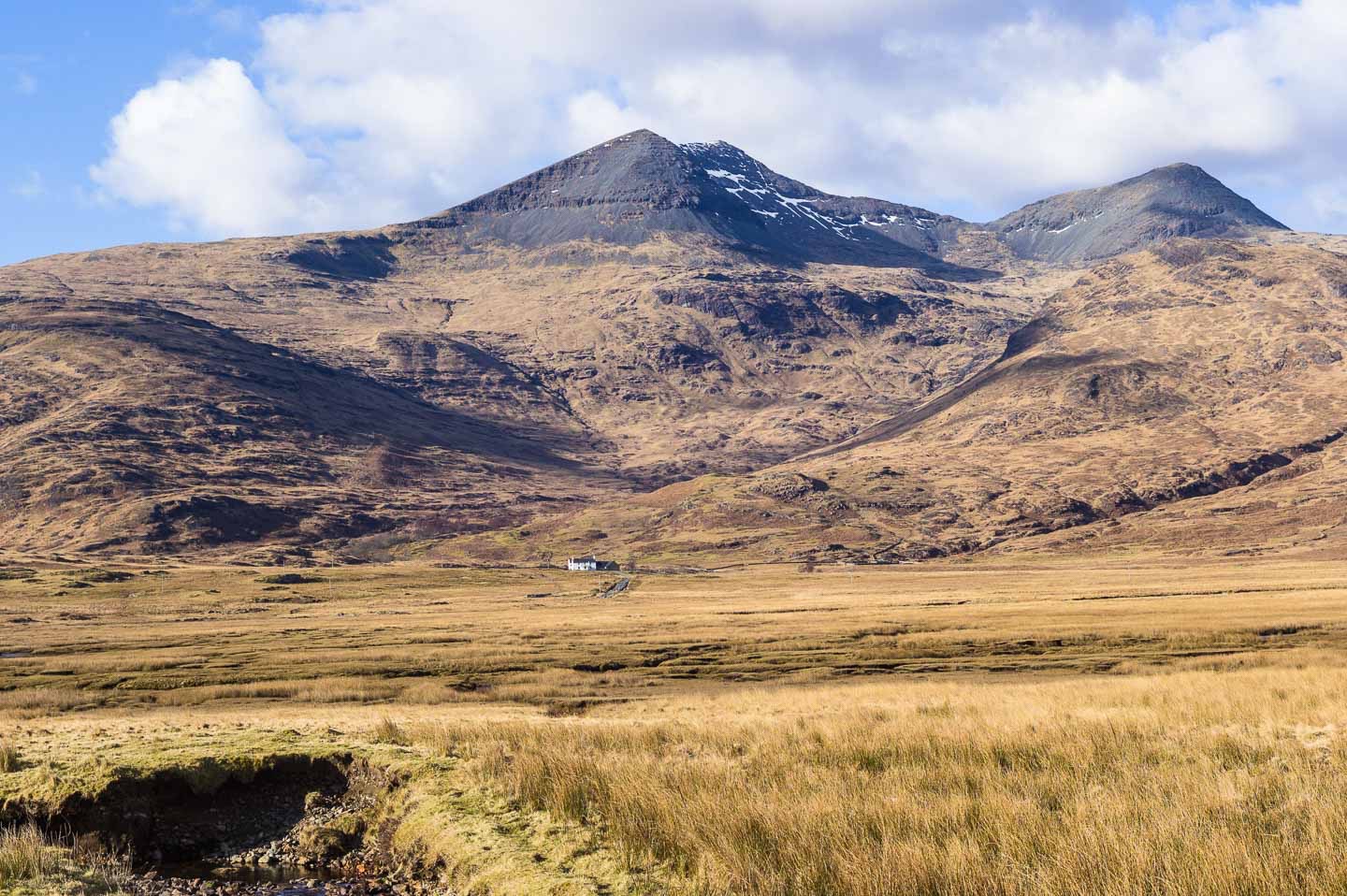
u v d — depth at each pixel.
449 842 18.38
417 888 17.98
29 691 64.56
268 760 23.05
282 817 21.94
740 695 49.34
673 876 15.68
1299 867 13.93
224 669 76.50
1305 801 17.25
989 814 17.06
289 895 18.36
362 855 20.09
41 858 17.61
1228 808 16.91
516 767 21.80
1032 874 14.34
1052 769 21.16
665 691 57.78
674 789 19.55
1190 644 74.19
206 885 18.91
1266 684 35.31
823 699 43.53
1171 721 26.70
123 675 73.31
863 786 19.95
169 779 21.81
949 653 75.38
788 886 14.72
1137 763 21.25
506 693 57.22
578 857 16.98
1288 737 23.95
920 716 30.69
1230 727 25.73
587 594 195.75
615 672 69.81
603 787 19.95
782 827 16.72
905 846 15.20
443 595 195.50
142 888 18.42
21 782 20.95
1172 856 14.44
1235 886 13.45
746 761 23.20
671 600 169.38
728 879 15.05
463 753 24.25
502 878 16.42
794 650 80.19
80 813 20.28
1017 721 27.81
